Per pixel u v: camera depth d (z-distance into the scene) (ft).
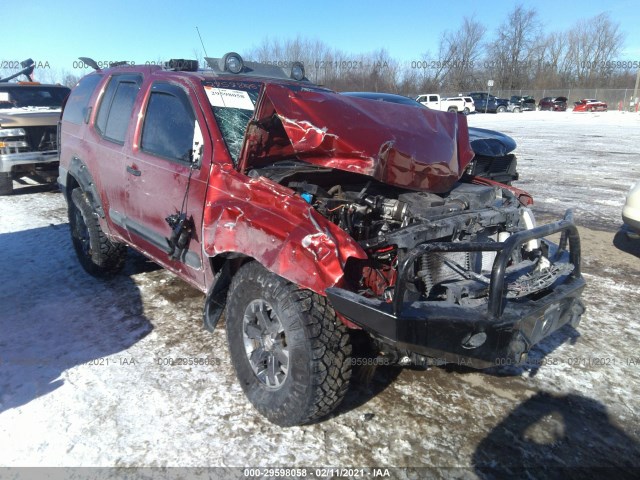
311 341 8.71
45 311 14.34
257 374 9.97
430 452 9.11
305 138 10.42
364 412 10.17
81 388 10.77
